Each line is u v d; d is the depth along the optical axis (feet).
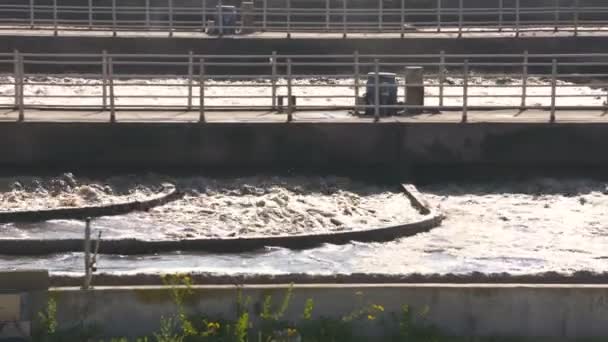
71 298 62.34
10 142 105.40
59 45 160.35
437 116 113.19
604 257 83.71
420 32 171.94
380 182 107.14
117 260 81.20
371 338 63.00
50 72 159.74
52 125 105.60
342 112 116.57
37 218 92.17
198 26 177.68
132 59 160.04
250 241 84.48
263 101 134.31
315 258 82.23
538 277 74.54
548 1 190.08
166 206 97.09
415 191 102.17
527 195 104.12
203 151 106.63
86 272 64.95
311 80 156.76
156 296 62.90
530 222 94.63
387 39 163.22
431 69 163.63
